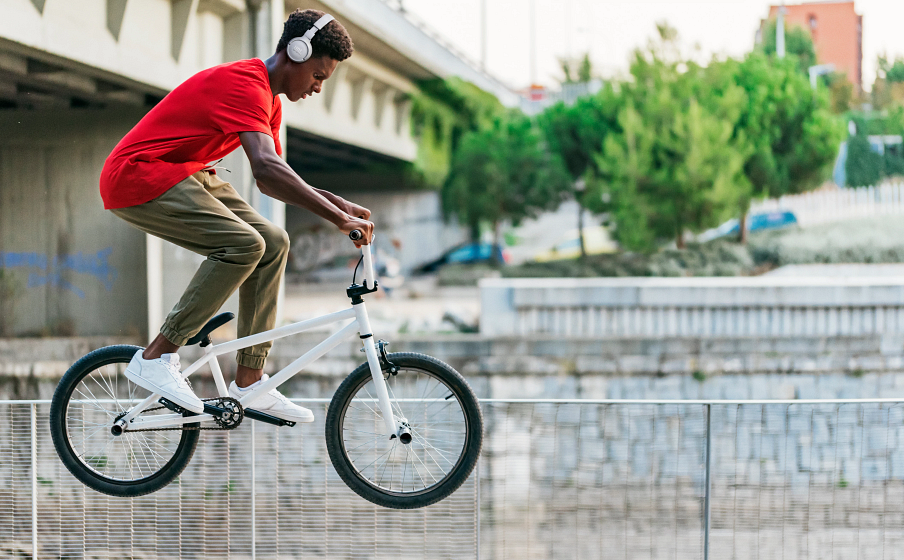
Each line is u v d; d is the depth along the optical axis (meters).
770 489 4.12
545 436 4.16
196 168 3.06
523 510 4.12
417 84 29.05
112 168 3.00
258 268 3.26
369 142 24.95
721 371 14.39
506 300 15.56
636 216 27.58
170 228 3.04
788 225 29.69
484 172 32.06
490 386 14.52
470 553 4.06
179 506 4.02
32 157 14.83
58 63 10.67
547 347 14.52
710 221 27.05
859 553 4.11
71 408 3.41
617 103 29.64
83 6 10.57
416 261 34.09
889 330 15.17
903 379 14.37
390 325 21.17
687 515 4.13
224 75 2.97
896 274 28.78
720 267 28.73
